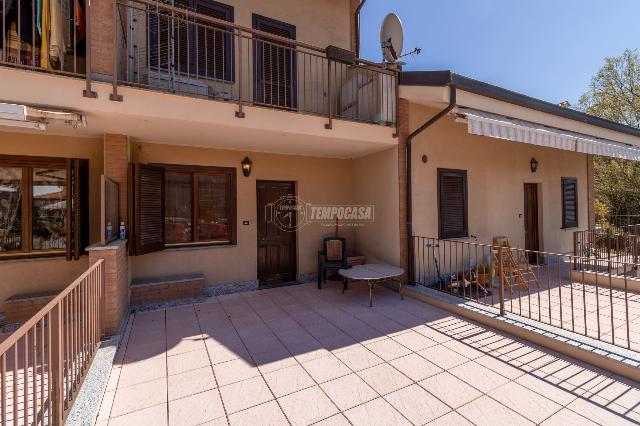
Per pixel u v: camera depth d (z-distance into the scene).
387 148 6.30
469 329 4.25
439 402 2.67
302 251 6.93
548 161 8.95
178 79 5.14
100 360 3.26
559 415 2.48
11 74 3.34
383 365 3.30
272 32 6.55
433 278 6.54
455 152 6.96
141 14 5.30
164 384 2.97
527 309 4.92
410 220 6.09
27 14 4.15
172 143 5.62
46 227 4.91
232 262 6.16
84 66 4.91
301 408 2.62
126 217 4.84
